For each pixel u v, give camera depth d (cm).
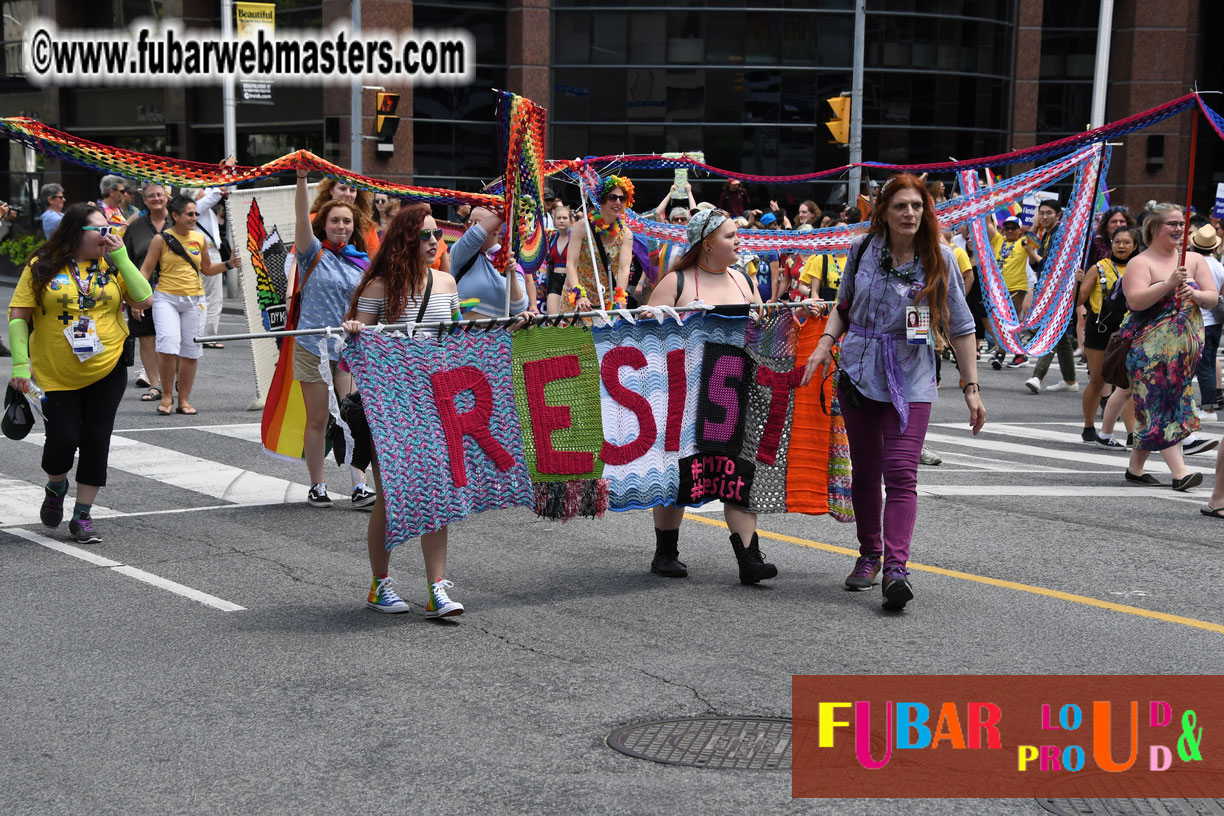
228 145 2947
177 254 1249
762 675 538
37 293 746
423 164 3103
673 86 3112
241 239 1177
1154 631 603
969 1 3188
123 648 575
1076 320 1571
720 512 878
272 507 877
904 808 411
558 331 657
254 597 659
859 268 645
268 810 411
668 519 702
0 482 951
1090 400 1197
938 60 3170
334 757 453
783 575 711
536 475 652
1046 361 1584
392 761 449
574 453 662
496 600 656
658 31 3097
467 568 721
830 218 2061
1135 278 961
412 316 681
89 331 754
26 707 502
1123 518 864
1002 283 1204
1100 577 705
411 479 607
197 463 1026
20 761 450
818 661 556
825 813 407
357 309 684
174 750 459
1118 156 3353
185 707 502
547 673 541
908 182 626
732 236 701
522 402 648
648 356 679
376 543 627
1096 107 2642
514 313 848
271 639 589
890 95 3138
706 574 711
